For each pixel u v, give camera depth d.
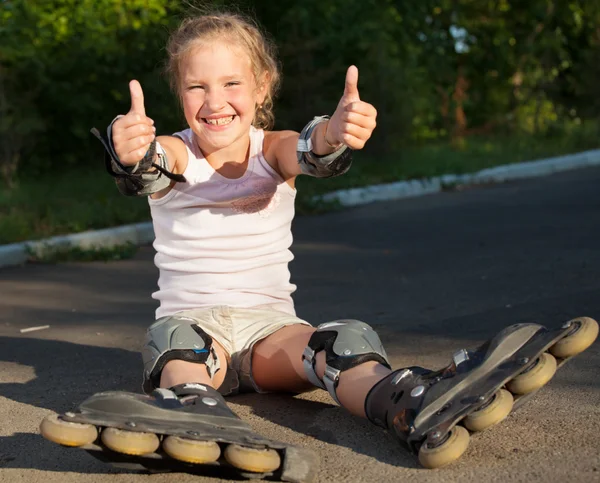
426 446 2.19
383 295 4.62
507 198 8.19
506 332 2.27
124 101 9.01
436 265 5.36
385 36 10.48
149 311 4.52
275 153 2.83
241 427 2.21
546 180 9.45
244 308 2.83
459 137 11.94
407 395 2.31
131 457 2.19
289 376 2.77
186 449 2.06
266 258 2.87
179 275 2.86
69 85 8.65
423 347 3.55
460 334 3.74
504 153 10.88
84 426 2.07
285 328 2.81
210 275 2.83
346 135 2.41
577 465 2.28
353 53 10.12
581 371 3.07
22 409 2.95
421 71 11.33
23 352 3.73
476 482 2.21
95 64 8.73
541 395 2.84
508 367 2.21
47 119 8.84
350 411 2.54
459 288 4.68
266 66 2.86
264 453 2.12
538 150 11.24
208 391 2.34
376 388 2.41
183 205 2.82
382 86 9.81
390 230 6.72
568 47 13.70
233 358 2.83
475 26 12.66
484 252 5.69
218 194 2.81
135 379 3.29
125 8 9.46
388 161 9.70
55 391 3.16
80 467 2.41
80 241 6.35
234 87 2.71
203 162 2.82
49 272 5.62
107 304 4.70
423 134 11.87
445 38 12.48
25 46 8.61
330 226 6.98
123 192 2.59
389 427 2.35
